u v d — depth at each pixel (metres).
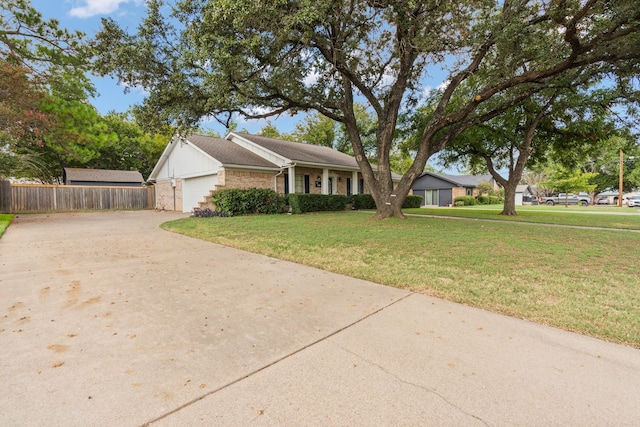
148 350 2.52
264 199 14.67
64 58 12.13
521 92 10.94
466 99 13.56
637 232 8.68
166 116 9.40
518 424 1.74
